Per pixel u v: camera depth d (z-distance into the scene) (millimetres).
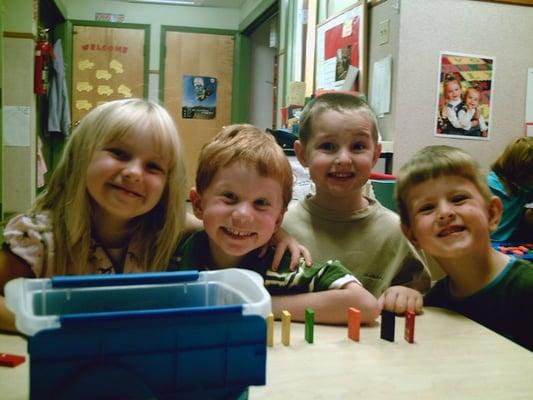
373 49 2398
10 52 3699
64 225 949
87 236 959
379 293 1232
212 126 6023
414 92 2215
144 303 622
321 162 1242
